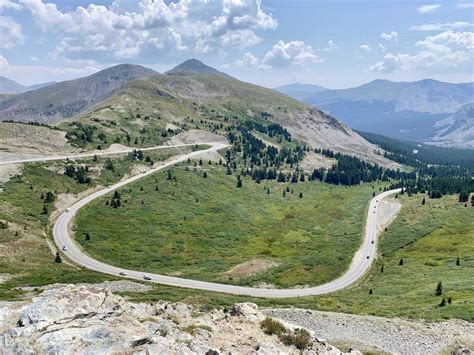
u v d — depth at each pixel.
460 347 37.88
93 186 185.75
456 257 112.56
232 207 198.25
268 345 23.59
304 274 118.88
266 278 114.38
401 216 175.62
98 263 117.25
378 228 166.88
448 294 72.75
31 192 157.50
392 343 47.25
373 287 97.50
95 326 20.53
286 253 144.62
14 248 105.94
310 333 27.41
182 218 173.25
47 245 120.00
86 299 23.47
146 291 86.50
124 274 110.44
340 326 54.09
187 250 142.50
